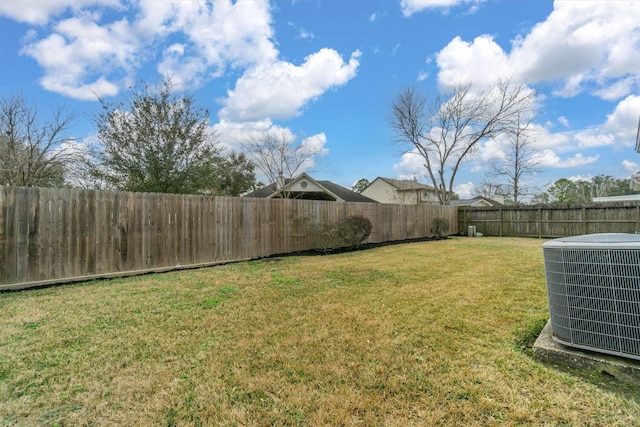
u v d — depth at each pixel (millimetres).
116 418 1736
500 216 14508
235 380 2100
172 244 6164
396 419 1703
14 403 1852
